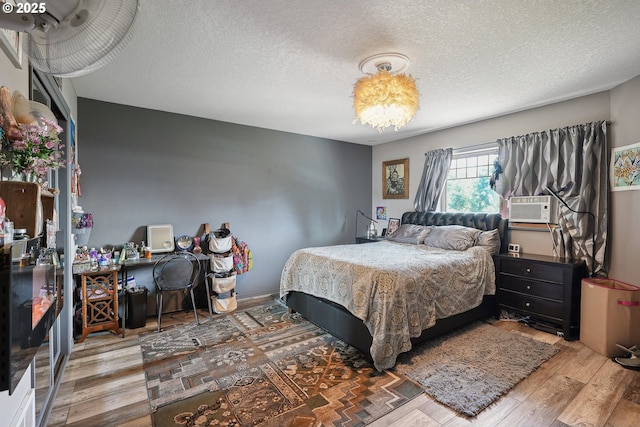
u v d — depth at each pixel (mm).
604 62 2443
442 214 4406
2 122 1140
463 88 2979
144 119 3619
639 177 2682
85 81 2836
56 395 2057
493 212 4066
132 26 969
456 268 3033
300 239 4953
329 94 3180
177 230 3846
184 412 1909
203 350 2734
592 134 3025
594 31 2006
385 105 2178
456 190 4504
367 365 2461
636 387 2129
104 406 1959
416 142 5016
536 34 2045
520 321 3336
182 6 1753
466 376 2268
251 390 2133
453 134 4457
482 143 4090
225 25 1953
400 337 2422
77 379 2262
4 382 833
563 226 3250
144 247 3518
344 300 2725
